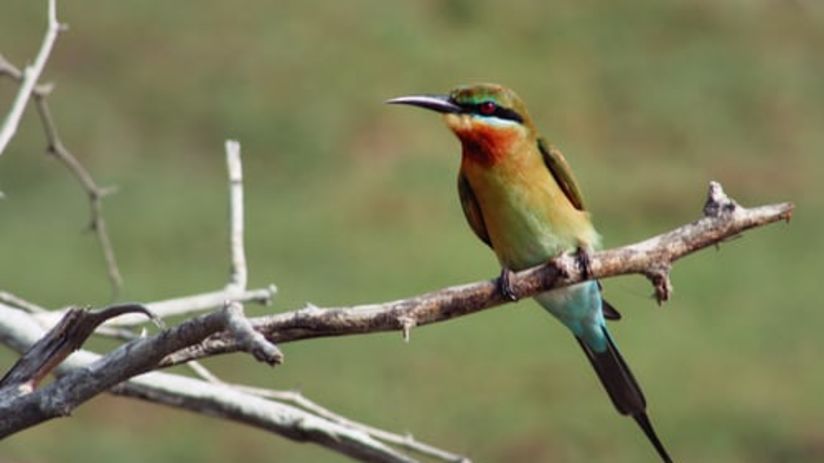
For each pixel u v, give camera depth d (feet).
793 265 56.03
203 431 43.98
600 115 68.59
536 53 72.02
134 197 58.13
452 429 45.11
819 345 50.44
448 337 49.19
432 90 68.64
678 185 63.16
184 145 62.44
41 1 68.54
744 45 73.00
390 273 54.24
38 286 50.93
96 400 44.91
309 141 63.31
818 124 68.64
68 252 53.52
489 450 44.60
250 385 46.09
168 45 67.92
